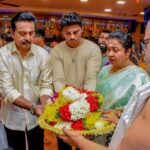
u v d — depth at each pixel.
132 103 1.02
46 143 3.29
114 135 1.13
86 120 1.44
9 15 7.93
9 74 2.02
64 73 2.23
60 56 2.22
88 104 1.46
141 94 0.93
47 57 2.12
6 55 2.01
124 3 7.21
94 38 9.18
